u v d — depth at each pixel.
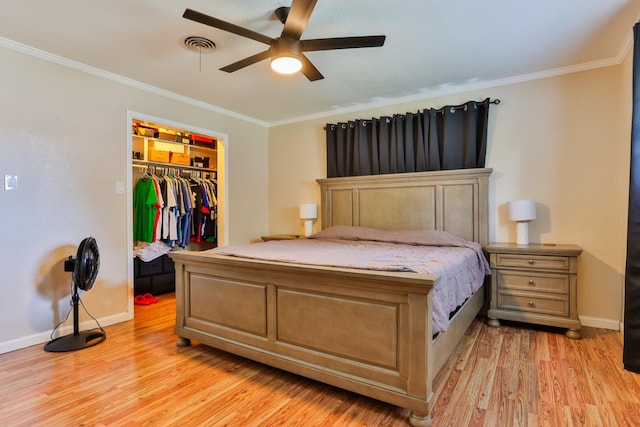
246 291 2.26
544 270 2.83
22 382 2.06
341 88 3.54
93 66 2.95
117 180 3.18
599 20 2.27
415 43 2.57
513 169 3.31
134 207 4.14
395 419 1.70
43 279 2.71
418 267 1.85
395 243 3.30
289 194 4.78
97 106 3.04
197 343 2.69
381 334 1.74
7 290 2.52
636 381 2.03
